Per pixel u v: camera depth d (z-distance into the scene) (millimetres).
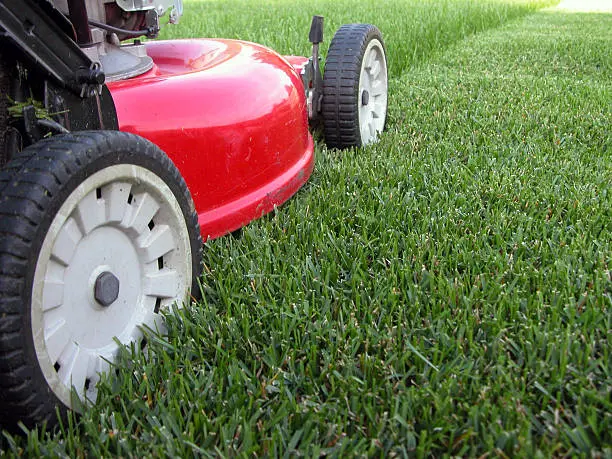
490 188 889
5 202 431
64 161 449
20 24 479
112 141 485
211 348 573
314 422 482
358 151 1089
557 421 463
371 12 3146
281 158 823
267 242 729
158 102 672
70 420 476
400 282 666
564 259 693
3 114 507
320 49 1965
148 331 563
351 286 662
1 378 429
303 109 902
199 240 606
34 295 436
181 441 463
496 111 1325
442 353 542
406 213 819
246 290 654
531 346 548
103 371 514
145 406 497
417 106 1399
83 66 541
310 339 580
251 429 479
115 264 526
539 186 906
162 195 543
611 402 490
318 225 796
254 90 774
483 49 2258
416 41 2209
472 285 662
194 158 692
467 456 463
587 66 1907
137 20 759
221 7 3701
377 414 494
